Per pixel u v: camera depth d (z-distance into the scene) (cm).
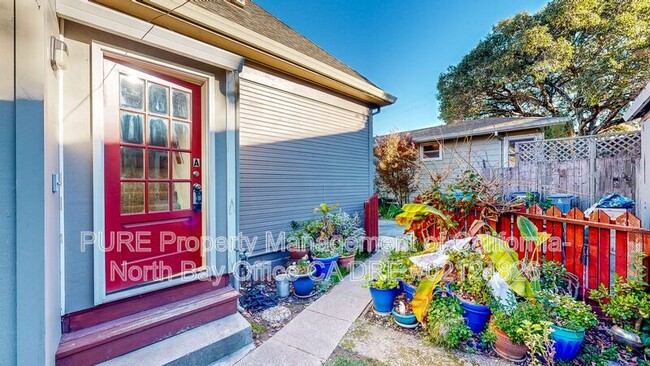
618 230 246
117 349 199
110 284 217
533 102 1314
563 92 1211
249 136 407
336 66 536
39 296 141
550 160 732
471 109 1376
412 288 296
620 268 247
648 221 408
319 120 515
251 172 410
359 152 605
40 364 141
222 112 280
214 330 238
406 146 1012
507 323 218
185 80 262
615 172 645
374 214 589
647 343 208
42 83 145
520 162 760
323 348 240
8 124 135
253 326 278
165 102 252
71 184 196
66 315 194
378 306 295
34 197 141
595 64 1024
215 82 275
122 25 210
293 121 469
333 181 545
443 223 357
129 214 229
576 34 1080
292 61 419
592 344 227
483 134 958
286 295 346
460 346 237
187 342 221
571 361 211
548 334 199
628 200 536
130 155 231
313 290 365
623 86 1005
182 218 261
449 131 1034
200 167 273
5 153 135
